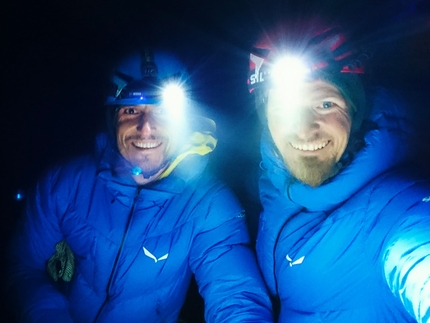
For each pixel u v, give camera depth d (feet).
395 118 2.25
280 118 2.22
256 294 2.59
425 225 1.67
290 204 2.44
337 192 2.15
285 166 2.37
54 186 2.92
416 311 1.56
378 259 1.94
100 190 2.81
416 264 1.59
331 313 2.18
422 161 2.11
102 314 2.81
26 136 5.87
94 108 6.01
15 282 2.87
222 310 2.56
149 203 2.72
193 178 2.80
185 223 2.77
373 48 2.30
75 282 2.87
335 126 2.12
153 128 2.64
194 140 2.81
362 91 2.22
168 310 2.89
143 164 2.71
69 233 2.85
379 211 1.97
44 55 6.29
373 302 2.07
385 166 2.11
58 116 6.01
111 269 2.74
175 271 2.79
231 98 4.63
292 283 2.33
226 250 2.73
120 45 2.91
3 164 5.54
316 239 2.21
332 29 2.21
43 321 2.65
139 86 2.65
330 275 2.16
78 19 6.13
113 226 2.73
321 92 2.13
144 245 2.72
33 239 2.98
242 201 3.28
